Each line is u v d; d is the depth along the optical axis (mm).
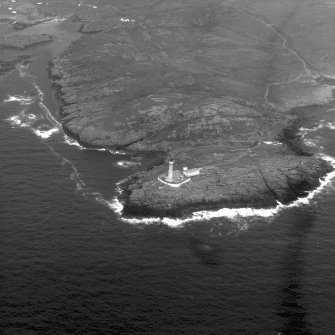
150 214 140750
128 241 130250
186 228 136500
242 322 106500
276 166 163000
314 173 163125
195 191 148250
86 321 105188
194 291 114250
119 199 148625
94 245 127812
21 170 160875
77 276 117000
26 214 138375
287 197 151000
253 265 123125
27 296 110625
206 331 104000
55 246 126625
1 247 125062
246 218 141750
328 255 127750
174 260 123938
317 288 116500
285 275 120188
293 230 137250
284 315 108625
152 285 115562
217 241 131625
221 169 159500
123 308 108812
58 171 162250
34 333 101750
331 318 108500
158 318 106688
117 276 117688
